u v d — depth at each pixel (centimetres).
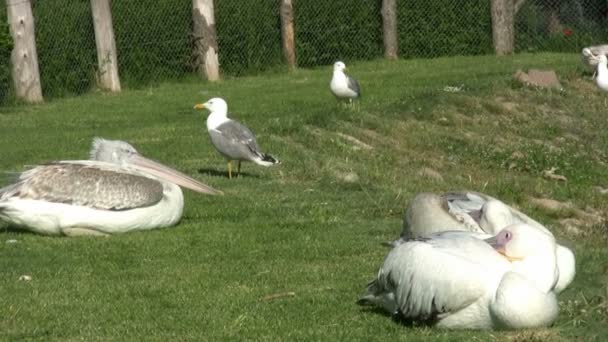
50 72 2228
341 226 1070
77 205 1015
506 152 1573
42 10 2228
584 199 1302
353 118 1717
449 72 2370
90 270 900
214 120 1340
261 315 765
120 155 1099
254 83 2373
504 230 700
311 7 2656
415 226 870
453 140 1652
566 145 1705
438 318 702
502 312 671
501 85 2045
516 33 2844
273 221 1090
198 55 2453
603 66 2152
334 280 861
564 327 689
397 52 2770
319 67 2675
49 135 1691
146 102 2103
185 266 912
